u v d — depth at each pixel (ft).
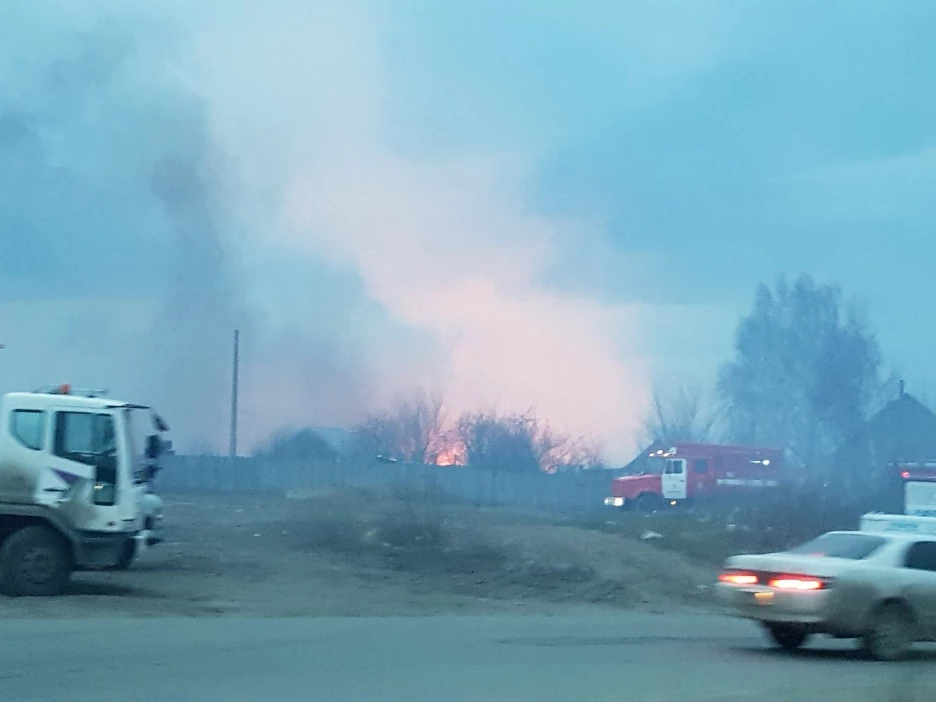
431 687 35.99
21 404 58.54
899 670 43.37
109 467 59.26
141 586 64.75
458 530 97.76
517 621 59.21
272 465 194.70
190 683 35.55
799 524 112.37
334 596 66.44
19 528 58.13
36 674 36.55
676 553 98.78
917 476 131.03
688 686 37.55
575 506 194.49
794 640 50.03
